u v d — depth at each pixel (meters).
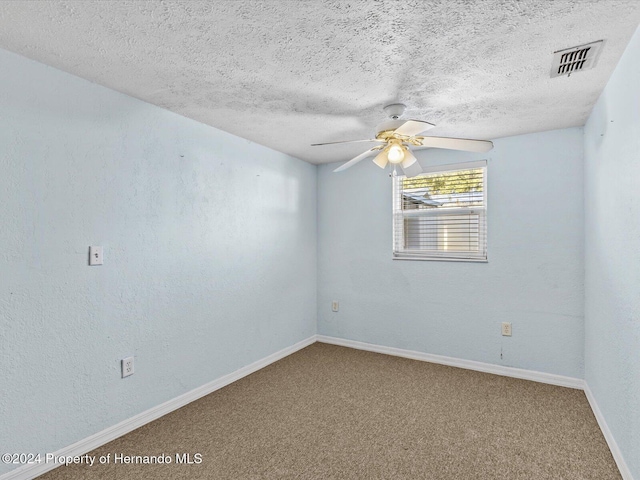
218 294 2.86
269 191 3.44
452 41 1.60
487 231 3.16
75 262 1.94
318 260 4.16
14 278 1.70
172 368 2.48
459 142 2.22
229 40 1.60
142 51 1.70
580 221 2.79
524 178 3.00
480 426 2.24
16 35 1.55
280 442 2.07
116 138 2.15
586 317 2.69
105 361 2.08
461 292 3.30
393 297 3.68
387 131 2.16
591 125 2.47
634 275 1.59
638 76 1.50
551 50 1.68
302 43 1.63
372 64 1.82
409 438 2.11
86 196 1.99
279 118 2.62
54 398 1.85
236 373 3.02
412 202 3.62
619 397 1.83
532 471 1.80
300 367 3.31
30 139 1.76
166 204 2.45
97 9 1.37
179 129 2.54
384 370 3.22
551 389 2.79
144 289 2.30
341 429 2.21
